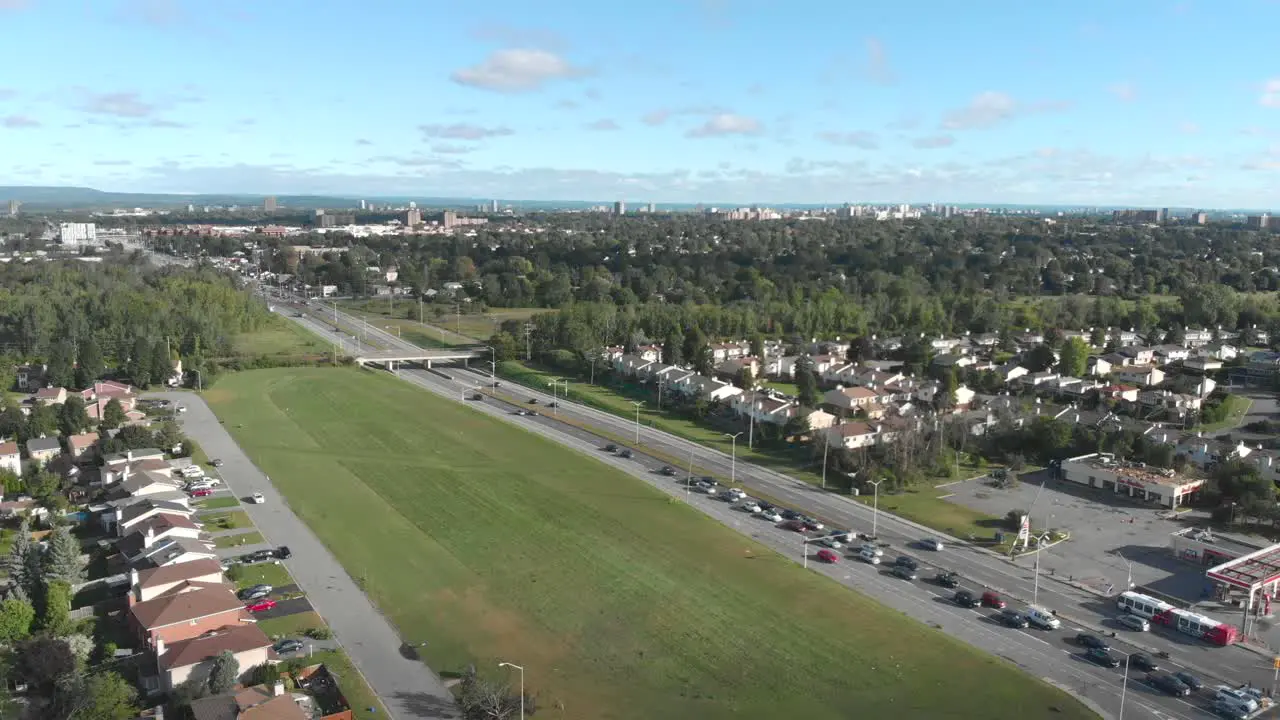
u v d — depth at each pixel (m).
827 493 127.19
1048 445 140.75
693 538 107.69
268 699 67.06
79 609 84.62
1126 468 130.38
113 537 104.62
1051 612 90.38
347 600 89.75
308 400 180.12
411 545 104.56
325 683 73.75
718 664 78.50
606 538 107.31
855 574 99.06
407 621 85.62
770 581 95.81
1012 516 114.00
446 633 83.31
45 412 144.50
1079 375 199.00
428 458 140.38
